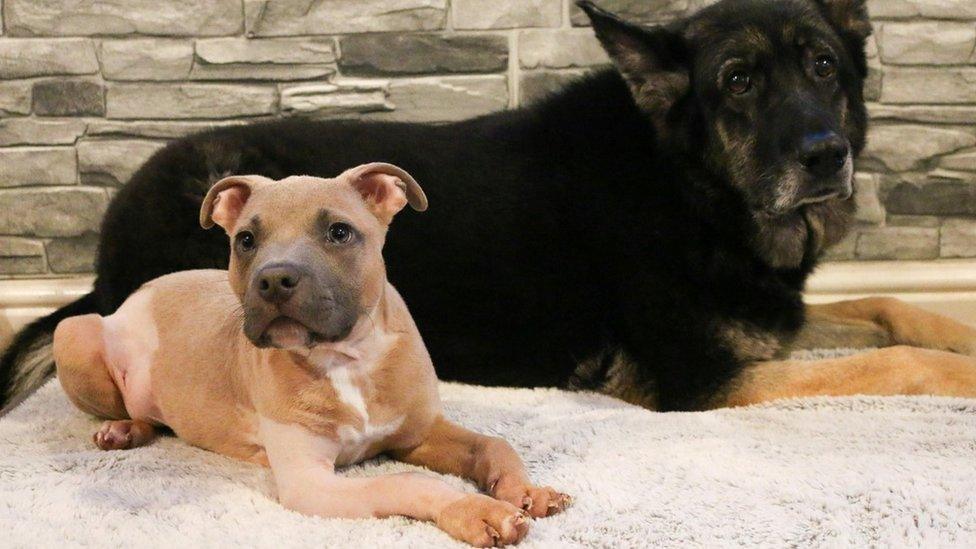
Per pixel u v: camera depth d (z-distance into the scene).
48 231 3.96
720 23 3.06
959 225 3.96
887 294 3.96
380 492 2.10
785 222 3.10
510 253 3.23
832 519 2.04
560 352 3.24
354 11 3.84
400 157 3.29
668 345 3.09
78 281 3.96
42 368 3.21
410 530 2.04
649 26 3.19
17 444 2.72
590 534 2.02
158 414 2.73
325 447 2.31
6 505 2.23
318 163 3.27
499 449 2.31
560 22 3.85
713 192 3.09
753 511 2.09
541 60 3.87
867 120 3.29
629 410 2.91
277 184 2.27
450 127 3.42
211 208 2.45
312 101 3.89
